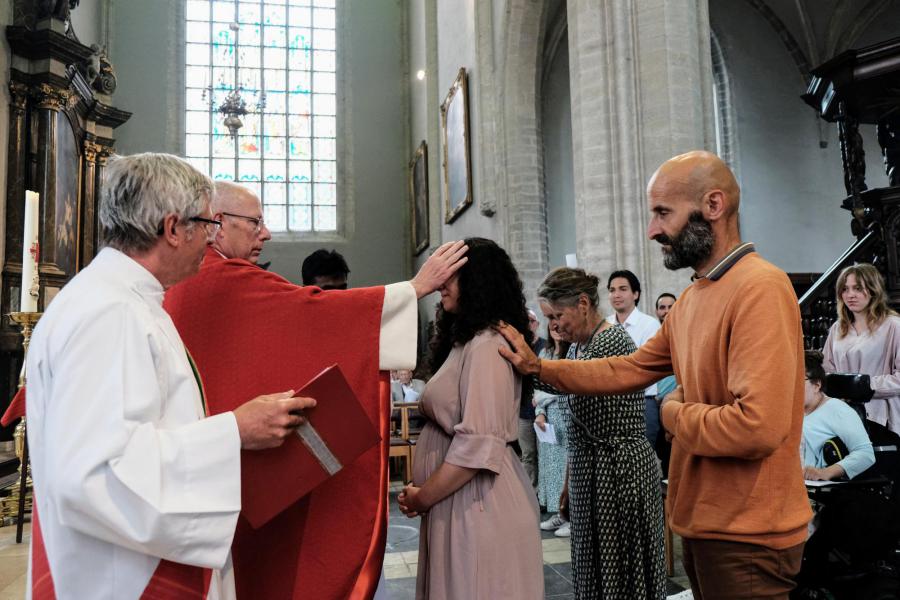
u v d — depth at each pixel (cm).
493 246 223
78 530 130
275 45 1723
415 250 1617
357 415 166
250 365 205
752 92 1306
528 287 980
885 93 621
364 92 1741
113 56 1579
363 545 205
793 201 1298
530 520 207
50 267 965
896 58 569
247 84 1698
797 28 1333
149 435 137
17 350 879
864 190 640
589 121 616
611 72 612
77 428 130
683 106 594
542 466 579
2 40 932
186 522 135
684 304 199
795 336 174
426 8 1456
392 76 1756
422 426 234
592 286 275
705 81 618
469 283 217
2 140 921
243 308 210
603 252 601
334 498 207
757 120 1302
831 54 1327
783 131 1319
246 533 203
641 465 258
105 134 1241
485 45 1067
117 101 1574
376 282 1694
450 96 1255
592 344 258
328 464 163
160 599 139
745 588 169
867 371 423
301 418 157
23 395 296
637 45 610
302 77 1731
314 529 205
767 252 1267
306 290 215
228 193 261
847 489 273
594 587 254
